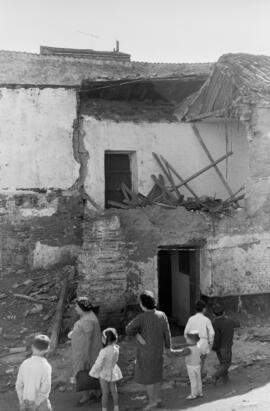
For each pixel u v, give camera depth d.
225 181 16.41
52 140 15.82
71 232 16.03
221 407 8.16
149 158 16.27
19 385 7.03
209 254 12.92
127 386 9.80
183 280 15.43
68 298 13.66
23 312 13.27
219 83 14.71
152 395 8.48
